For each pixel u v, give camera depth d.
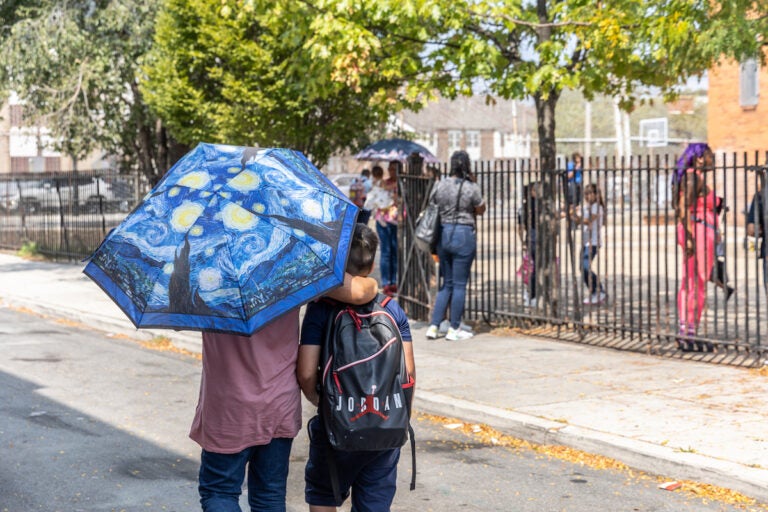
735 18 8.84
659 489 6.05
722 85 27.77
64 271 21.05
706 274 9.94
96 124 20.95
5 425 7.81
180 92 17.05
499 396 8.26
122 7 19.20
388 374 3.98
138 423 7.91
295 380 4.18
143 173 21.59
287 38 12.44
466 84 11.99
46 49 19.62
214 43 16.34
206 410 4.10
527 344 11.03
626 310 13.70
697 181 9.97
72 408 8.49
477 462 6.74
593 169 11.11
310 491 4.36
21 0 21.72
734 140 27.69
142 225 3.87
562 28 11.59
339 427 3.94
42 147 22.59
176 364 10.91
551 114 12.33
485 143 92.81
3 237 27.30
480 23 11.77
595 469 6.53
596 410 7.64
